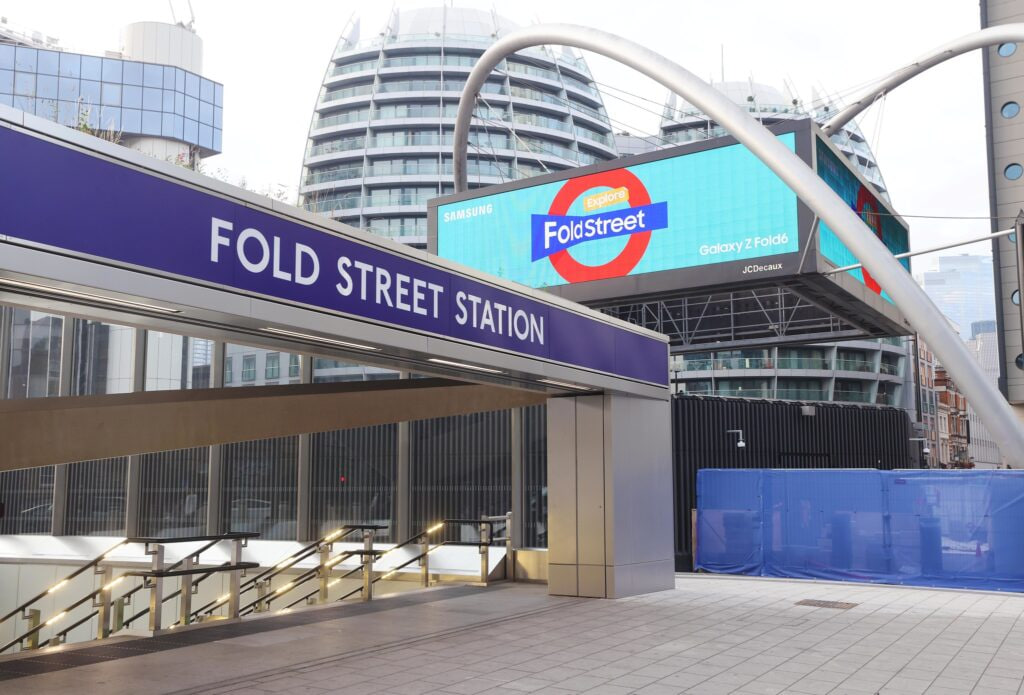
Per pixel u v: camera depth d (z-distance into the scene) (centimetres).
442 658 853
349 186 9294
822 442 2516
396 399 1175
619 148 10962
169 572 940
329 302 796
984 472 1498
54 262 571
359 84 9906
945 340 1742
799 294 2108
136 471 1767
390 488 1733
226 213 700
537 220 2319
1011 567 1459
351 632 990
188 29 10294
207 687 711
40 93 8681
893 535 1554
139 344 1812
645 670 805
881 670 814
